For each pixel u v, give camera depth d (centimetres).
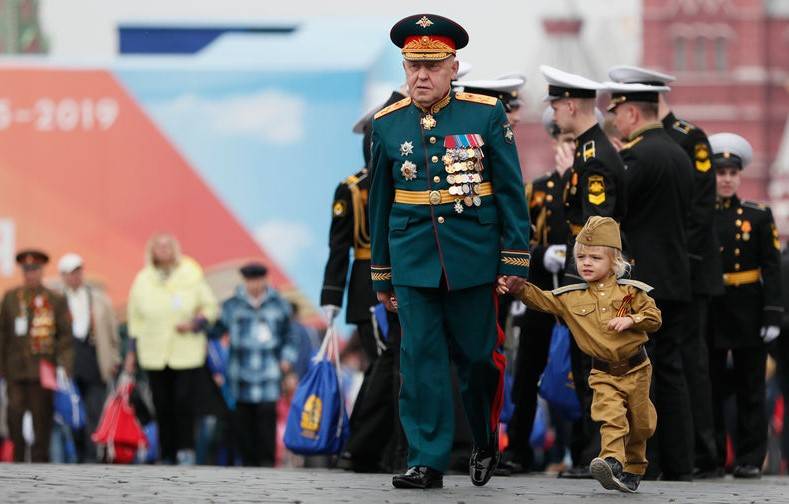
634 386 1659
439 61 1617
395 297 1664
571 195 1955
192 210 3719
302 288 3706
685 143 2177
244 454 3219
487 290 1627
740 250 2483
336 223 2162
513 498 1545
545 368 2231
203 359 3231
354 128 2212
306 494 1557
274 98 3722
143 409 3231
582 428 2192
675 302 2014
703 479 2209
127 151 3734
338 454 2173
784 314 2719
